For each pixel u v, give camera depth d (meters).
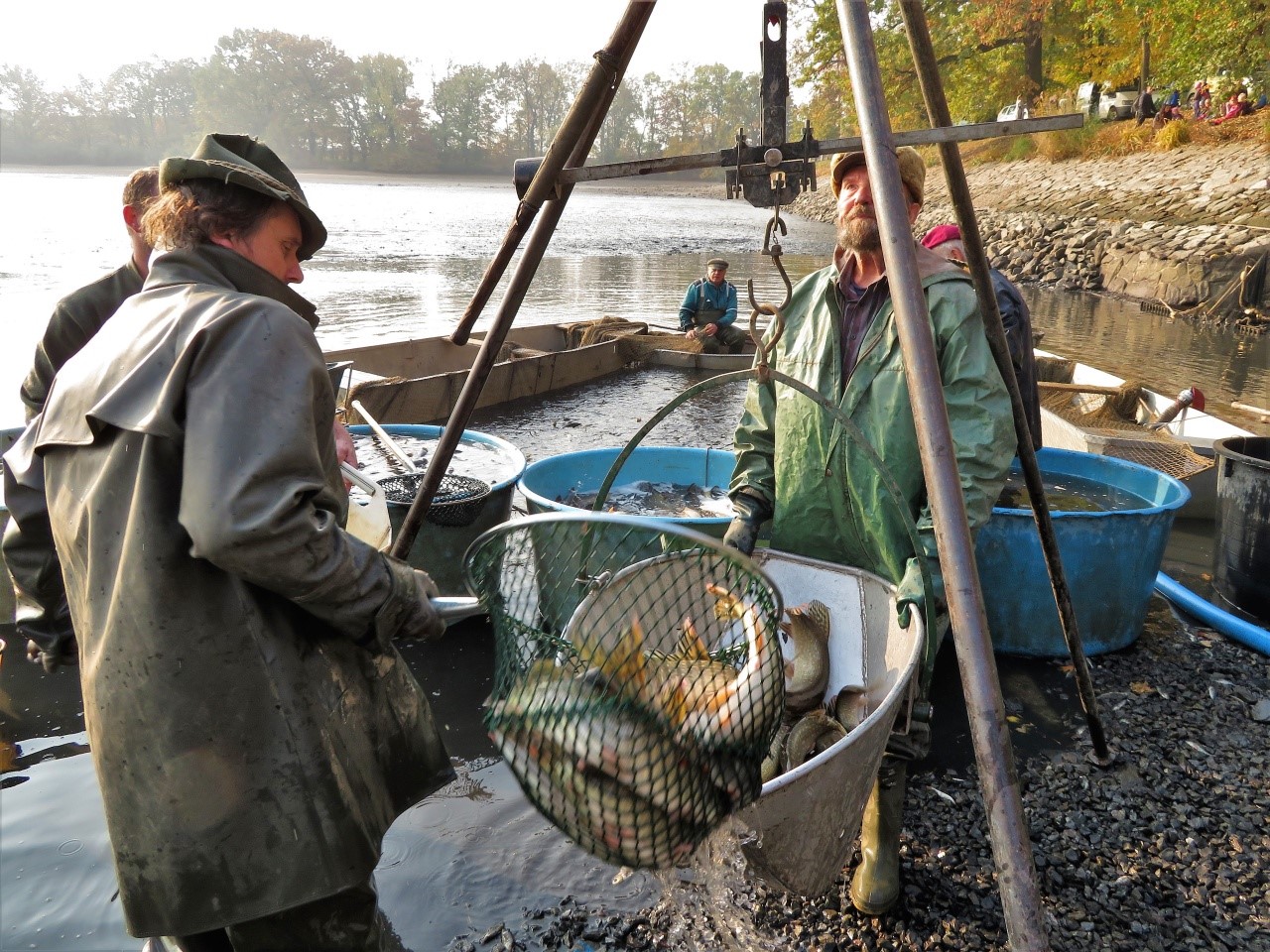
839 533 3.19
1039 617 4.56
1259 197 21.53
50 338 3.09
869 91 1.92
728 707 1.87
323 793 2.00
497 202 66.81
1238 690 4.35
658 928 2.84
